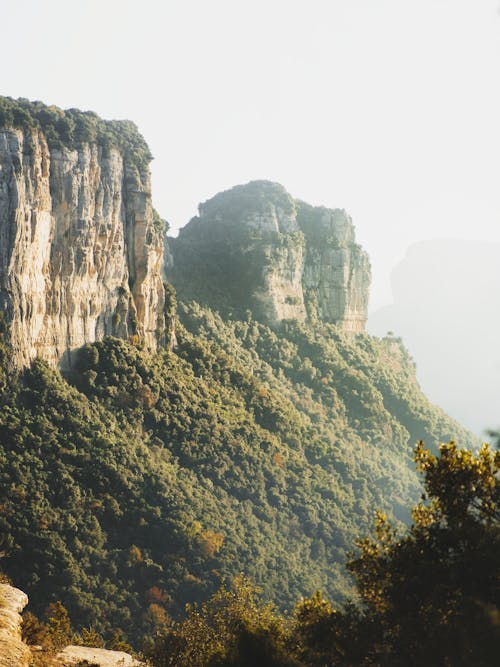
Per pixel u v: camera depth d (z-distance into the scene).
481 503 34.16
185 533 98.94
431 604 31.31
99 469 100.62
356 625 33.12
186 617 90.25
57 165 106.31
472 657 28.11
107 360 113.75
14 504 91.81
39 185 102.62
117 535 96.75
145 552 95.75
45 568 87.12
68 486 96.69
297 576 106.81
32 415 101.06
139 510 99.81
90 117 114.25
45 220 104.50
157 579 93.56
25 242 100.69
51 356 107.25
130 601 89.69
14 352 100.75
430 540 33.28
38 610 83.62
